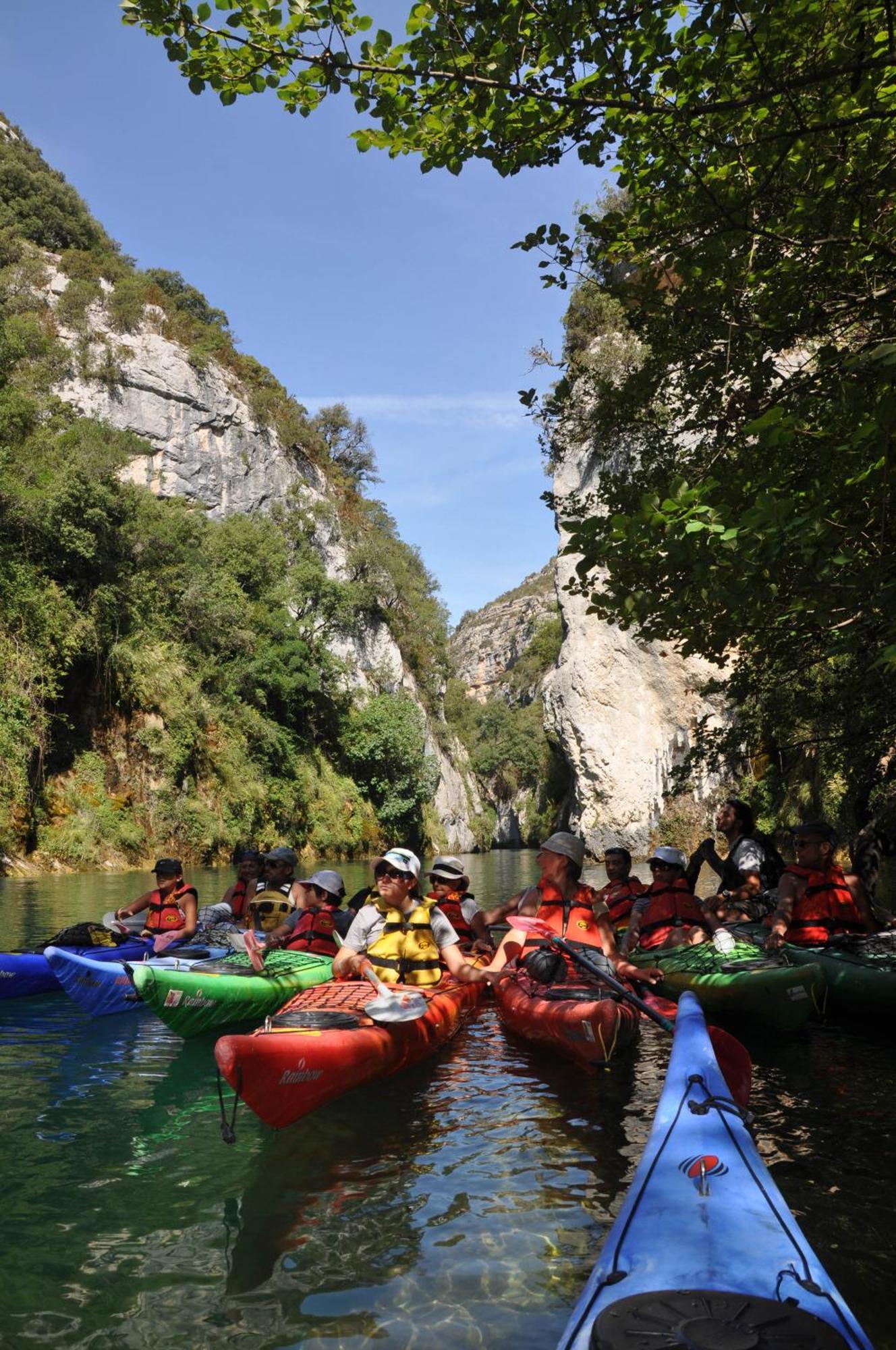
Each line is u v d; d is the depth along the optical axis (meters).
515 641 121.56
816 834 6.56
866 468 4.39
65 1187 3.46
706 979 5.93
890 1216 3.04
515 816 73.69
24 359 43.12
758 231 5.25
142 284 55.38
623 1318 1.94
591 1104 4.41
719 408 6.68
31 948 9.16
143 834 28.05
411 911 5.34
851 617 4.89
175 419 50.97
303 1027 4.52
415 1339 2.38
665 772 33.09
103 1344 2.39
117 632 30.00
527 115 4.80
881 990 5.71
